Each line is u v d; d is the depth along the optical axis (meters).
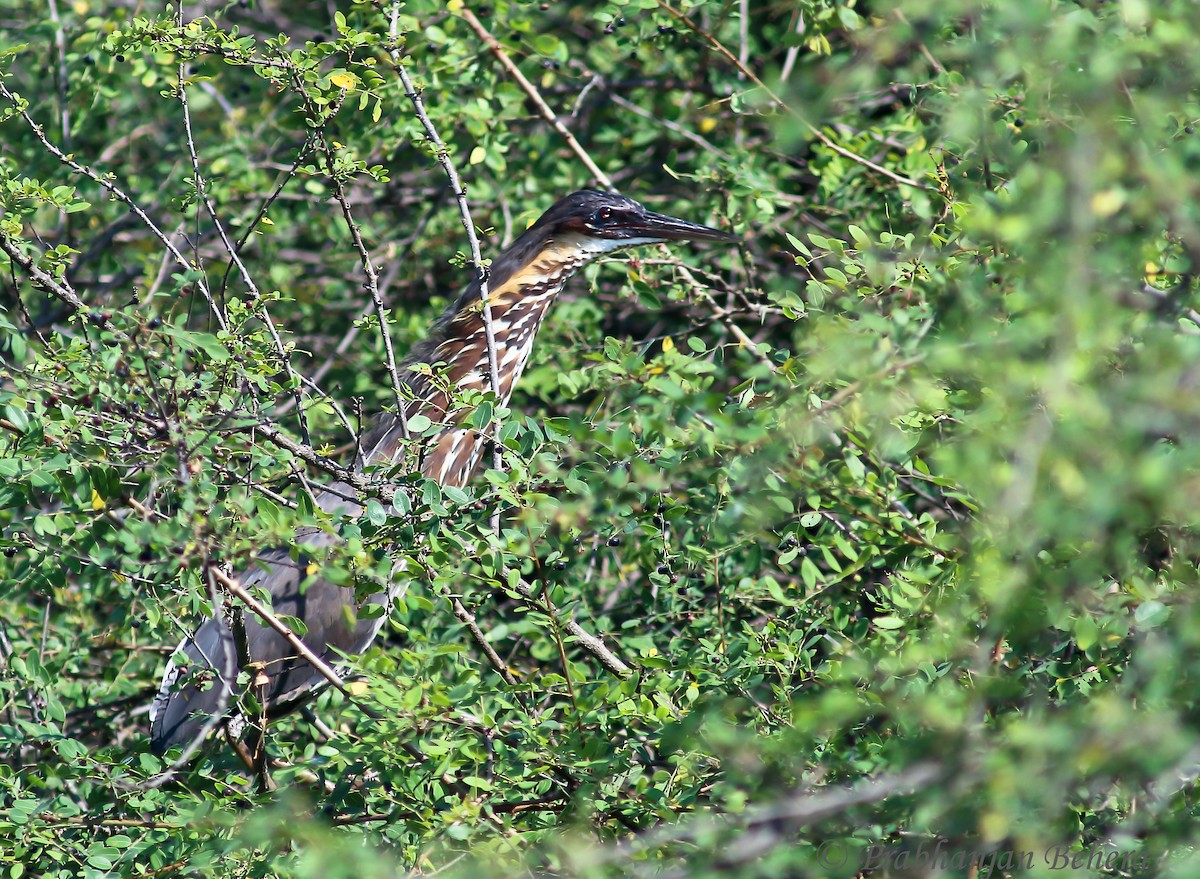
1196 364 5.87
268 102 17.20
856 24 11.91
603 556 12.52
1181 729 5.86
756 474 7.86
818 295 8.81
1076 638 7.23
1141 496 5.76
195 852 8.64
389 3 12.09
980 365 6.73
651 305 12.36
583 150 15.68
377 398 15.48
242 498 8.75
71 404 9.16
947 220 10.11
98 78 15.24
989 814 6.09
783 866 6.91
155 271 15.93
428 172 16.92
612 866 7.66
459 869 7.54
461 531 9.52
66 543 8.97
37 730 9.30
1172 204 6.50
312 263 17.44
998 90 9.03
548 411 14.96
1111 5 8.86
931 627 7.92
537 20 15.84
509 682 10.02
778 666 8.84
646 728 9.06
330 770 9.70
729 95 14.91
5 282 14.46
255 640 13.61
